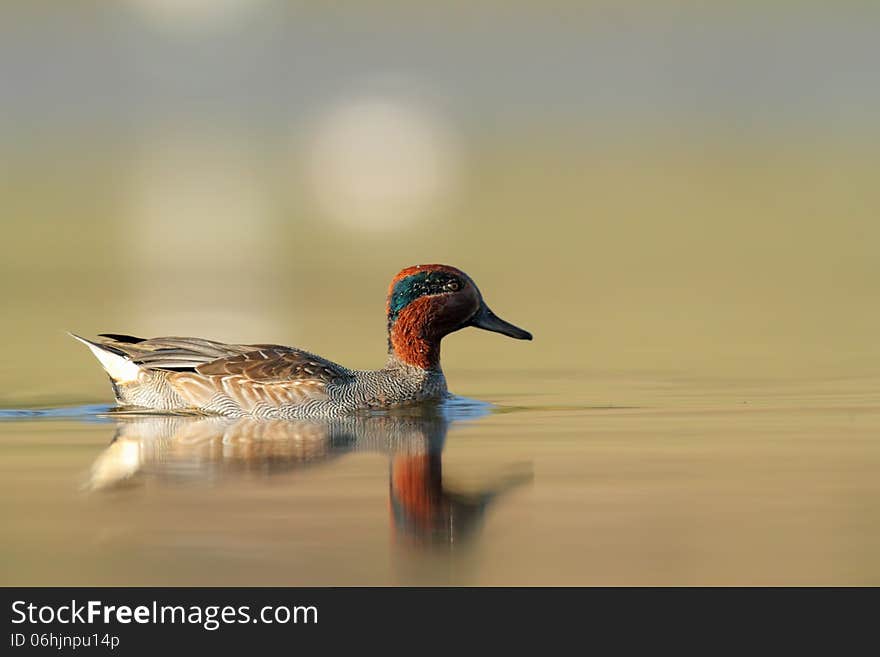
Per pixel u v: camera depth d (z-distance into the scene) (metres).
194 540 9.58
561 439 13.22
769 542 9.52
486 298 26.31
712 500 10.64
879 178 43.88
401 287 15.64
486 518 10.18
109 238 35.19
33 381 17.30
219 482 11.31
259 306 25.11
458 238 35.84
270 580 8.77
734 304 25.27
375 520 10.11
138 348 15.30
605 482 11.28
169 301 25.78
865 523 9.95
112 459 12.22
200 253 33.09
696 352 19.83
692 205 40.41
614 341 21.09
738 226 36.69
